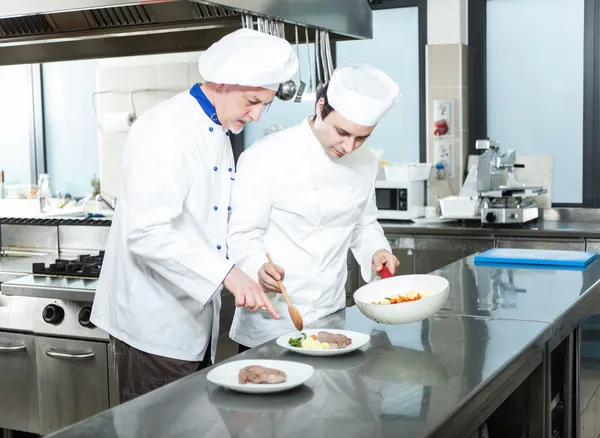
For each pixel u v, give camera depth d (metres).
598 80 4.86
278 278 2.07
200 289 2.08
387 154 5.45
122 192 2.28
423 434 1.34
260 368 1.58
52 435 1.33
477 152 5.23
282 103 5.57
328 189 2.44
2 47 3.76
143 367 2.29
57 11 2.40
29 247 4.10
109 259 2.34
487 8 5.12
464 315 2.28
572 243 4.27
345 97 2.14
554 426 2.72
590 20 4.85
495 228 4.48
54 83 6.19
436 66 5.11
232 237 2.34
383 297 2.20
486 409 1.68
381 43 5.37
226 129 2.32
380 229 2.71
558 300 2.46
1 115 6.35
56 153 6.27
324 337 1.88
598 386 3.09
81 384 3.18
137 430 1.35
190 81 5.60
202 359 2.38
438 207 5.11
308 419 1.41
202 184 2.22
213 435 1.33
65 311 3.17
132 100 5.79
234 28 3.32
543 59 5.02
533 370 2.16
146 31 3.03
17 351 3.28
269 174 2.37
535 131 5.10
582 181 4.99
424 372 1.70
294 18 2.61
